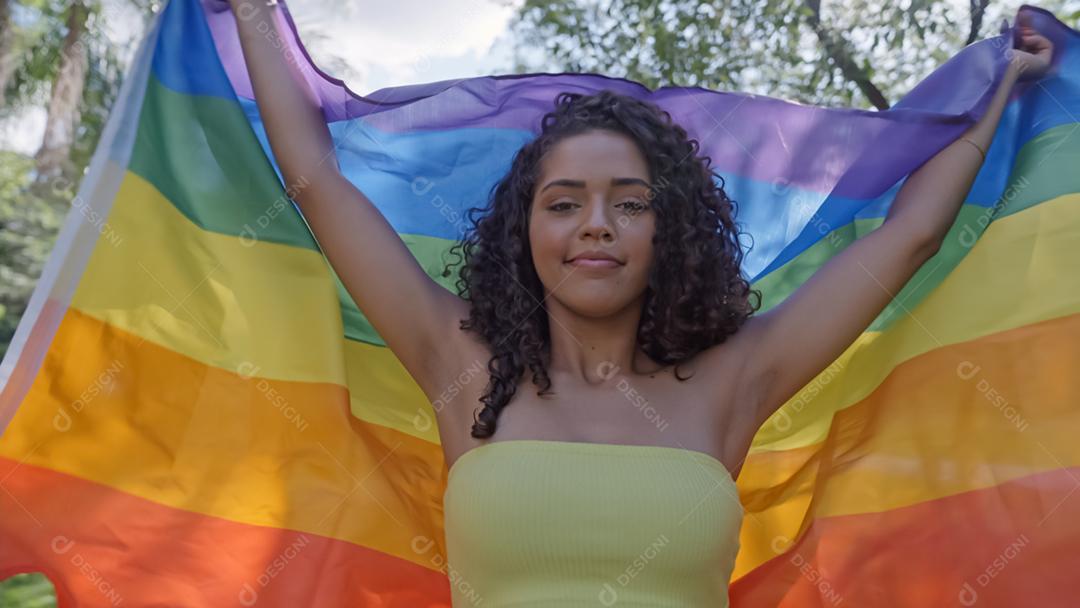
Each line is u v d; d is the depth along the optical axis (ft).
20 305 23.97
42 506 7.38
